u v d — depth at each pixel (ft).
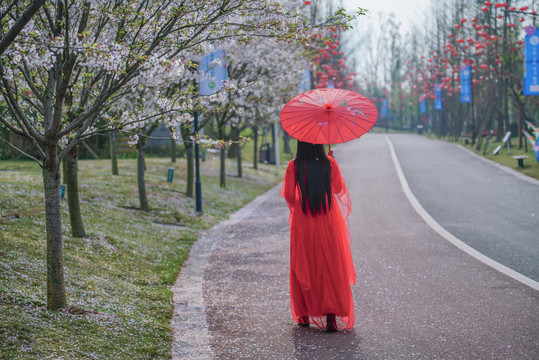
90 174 67.72
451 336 19.03
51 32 21.21
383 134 231.50
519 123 102.89
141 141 48.83
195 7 23.04
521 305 22.27
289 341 19.20
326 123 19.80
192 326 21.45
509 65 98.22
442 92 179.42
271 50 61.77
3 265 23.98
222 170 72.08
